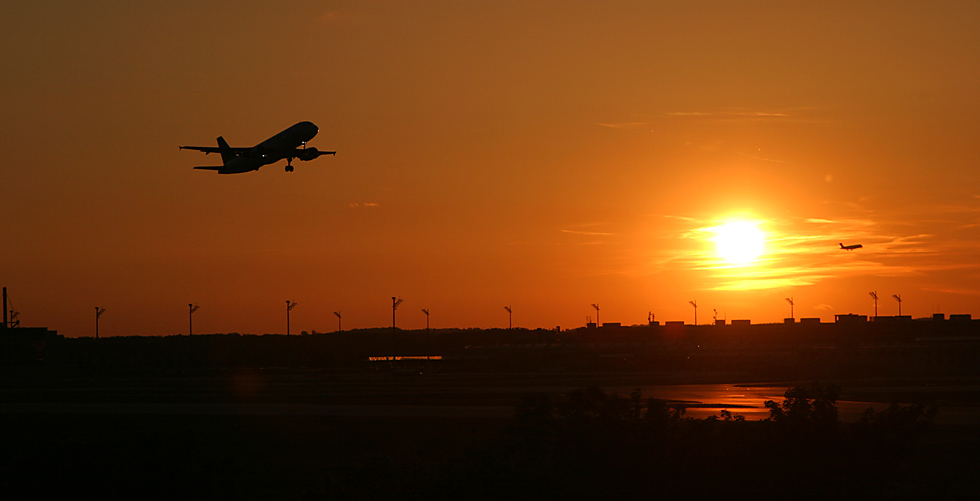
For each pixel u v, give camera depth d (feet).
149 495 165.37
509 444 178.70
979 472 272.92
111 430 426.10
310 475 281.95
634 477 172.35
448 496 172.96
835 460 176.04
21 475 165.37
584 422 177.58
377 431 402.93
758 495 173.17
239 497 175.11
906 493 194.39
